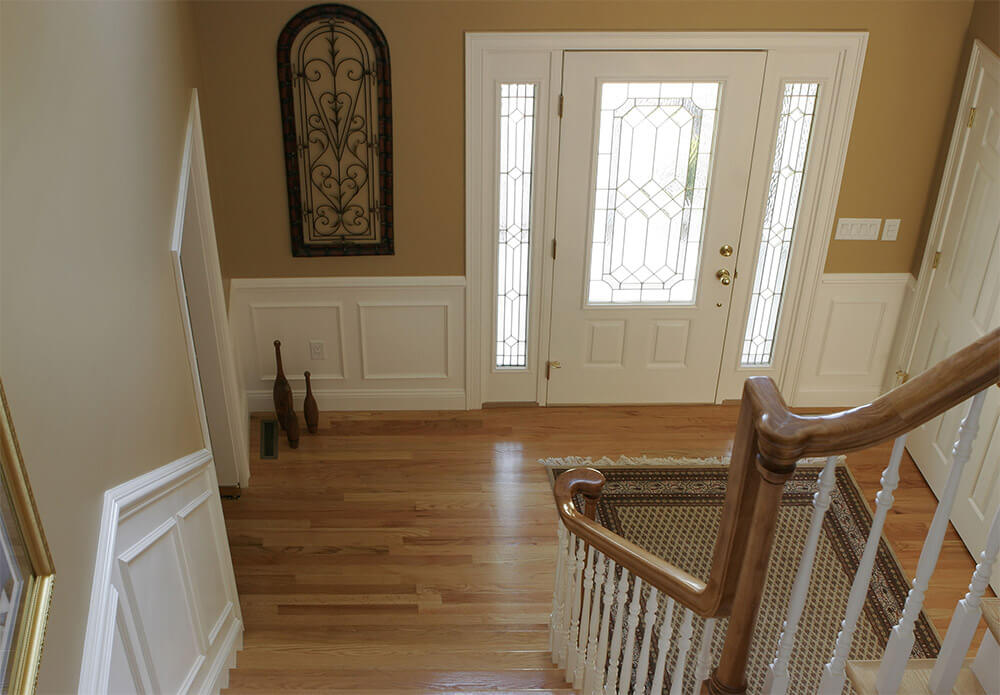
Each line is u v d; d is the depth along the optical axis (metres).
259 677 3.01
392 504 4.23
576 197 4.40
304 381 4.85
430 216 4.42
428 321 4.71
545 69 4.09
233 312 4.54
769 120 4.25
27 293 1.63
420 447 4.65
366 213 4.38
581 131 4.24
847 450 1.33
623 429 4.82
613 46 4.05
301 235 4.40
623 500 4.24
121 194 2.32
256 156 4.21
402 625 3.54
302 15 3.89
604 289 4.68
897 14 4.01
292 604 3.64
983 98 3.92
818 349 4.87
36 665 1.49
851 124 4.25
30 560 1.53
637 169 4.36
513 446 4.67
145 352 2.44
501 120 4.22
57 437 1.74
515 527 4.10
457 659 3.29
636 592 2.12
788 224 4.54
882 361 4.91
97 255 2.07
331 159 4.23
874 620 3.49
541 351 4.83
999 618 1.50
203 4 3.84
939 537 1.43
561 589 3.02
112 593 1.94
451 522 4.13
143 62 2.68
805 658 3.31
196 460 2.82
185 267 3.81
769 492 1.40
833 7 3.99
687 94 4.20
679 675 1.89
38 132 1.74
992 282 3.83
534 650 3.38
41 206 1.73
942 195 4.28
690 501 4.25
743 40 4.05
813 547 1.46
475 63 4.05
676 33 4.03
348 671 3.04
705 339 4.82
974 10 3.97
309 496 4.28
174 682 2.51
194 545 2.79
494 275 4.60
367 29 3.94
